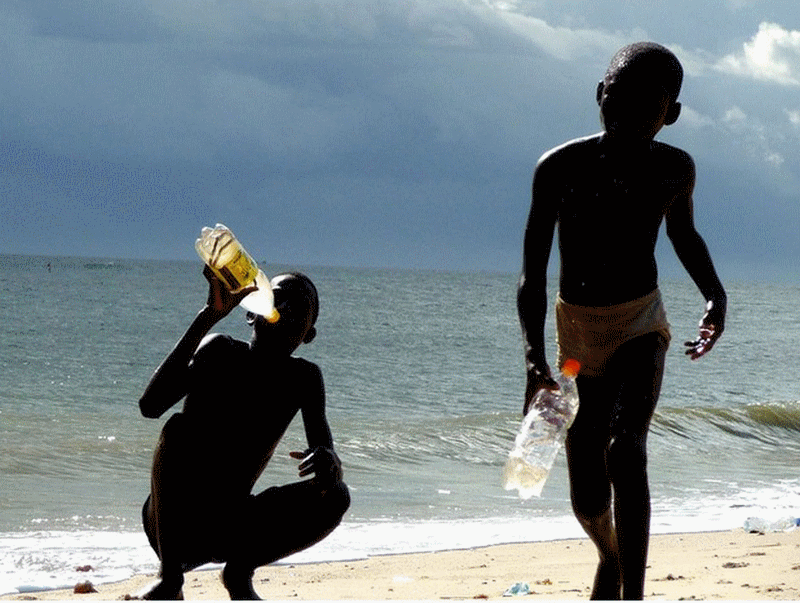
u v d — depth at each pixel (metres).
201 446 4.95
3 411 18.73
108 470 13.34
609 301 5.02
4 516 10.12
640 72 4.95
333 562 8.65
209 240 4.68
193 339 4.81
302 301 5.03
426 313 71.81
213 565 8.41
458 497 12.43
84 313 52.03
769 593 6.68
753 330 64.38
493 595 7.16
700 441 19.14
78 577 7.80
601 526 5.29
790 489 14.00
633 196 5.02
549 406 5.02
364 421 19.52
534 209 5.16
